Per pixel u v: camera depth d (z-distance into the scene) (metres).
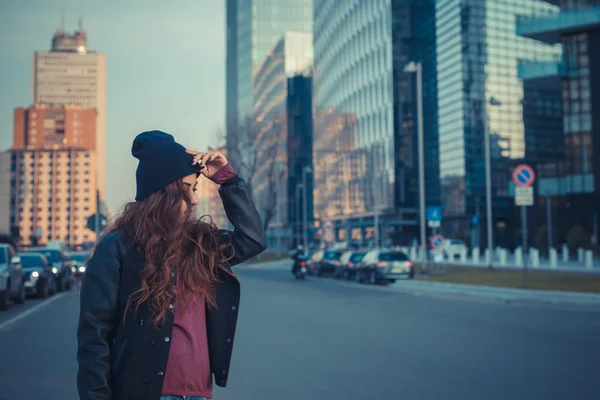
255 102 154.00
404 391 7.69
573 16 66.00
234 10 180.62
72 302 23.22
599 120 65.38
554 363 9.58
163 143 2.79
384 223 83.56
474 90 80.06
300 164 133.38
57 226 185.00
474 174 79.38
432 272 37.56
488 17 81.62
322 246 86.44
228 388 8.00
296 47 137.00
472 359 9.97
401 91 82.56
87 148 199.75
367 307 19.20
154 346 2.59
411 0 86.81
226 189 2.90
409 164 82.25
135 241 2.67
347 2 97.94
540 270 38.47
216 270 2.77
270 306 19.70
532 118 82.94
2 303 19.69
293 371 9.12
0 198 185.62
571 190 66.50
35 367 9.88
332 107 104.56
